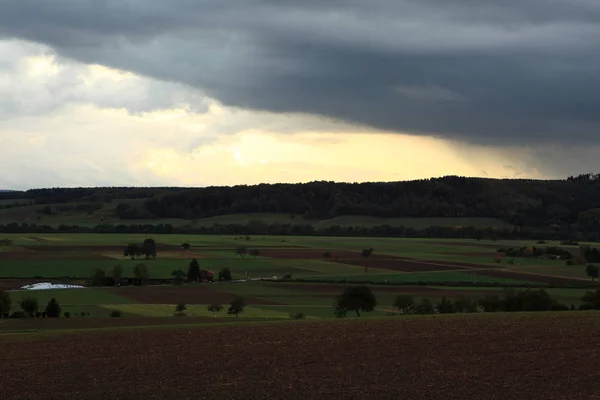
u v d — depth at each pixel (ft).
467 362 167.12
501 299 353.92
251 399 138.21
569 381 149.07
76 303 386.73
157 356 176.45
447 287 453.58
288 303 395.34
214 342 194.80
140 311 357.61
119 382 151.12
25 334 212.43
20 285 472.44
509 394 139.74
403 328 215.10
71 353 180.75
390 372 157.99
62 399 139.13
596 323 218.59
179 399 138.72
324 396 139.64
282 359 172.04
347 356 174.91
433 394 140.26
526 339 193.67
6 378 154.81
